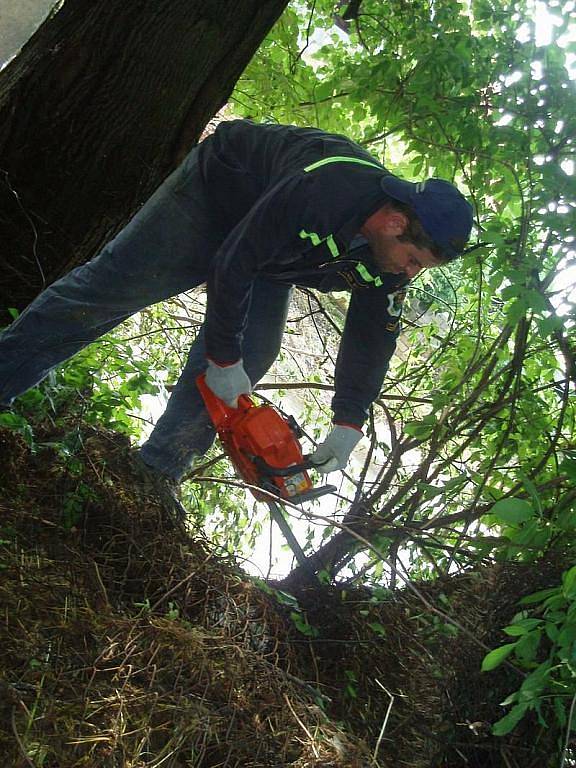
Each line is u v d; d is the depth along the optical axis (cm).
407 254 239
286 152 253
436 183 236
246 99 482
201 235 273
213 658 227
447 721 247
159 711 202
